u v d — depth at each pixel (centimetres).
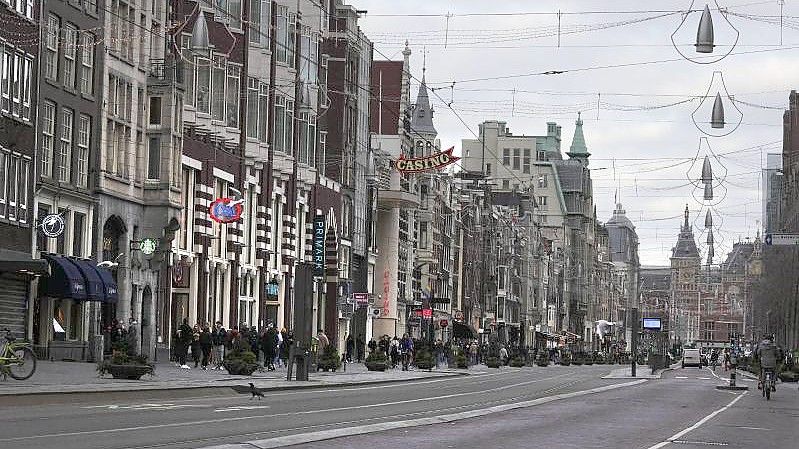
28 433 3594
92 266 8944
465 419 5038
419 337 18825
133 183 9725
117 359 6819
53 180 8612
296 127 13075
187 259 10456
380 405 5881
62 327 8825
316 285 13588
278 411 5103
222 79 11075
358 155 15850
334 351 10638
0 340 7038
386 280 17125
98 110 9219
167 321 10200
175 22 10375
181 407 5128
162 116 9938
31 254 8281
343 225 15275
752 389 9919
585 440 4175
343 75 15025
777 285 17612
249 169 11862
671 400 7562
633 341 14012
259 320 12238
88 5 9081
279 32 12288
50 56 8625
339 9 15175
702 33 5344
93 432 3709
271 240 12594
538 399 7088
